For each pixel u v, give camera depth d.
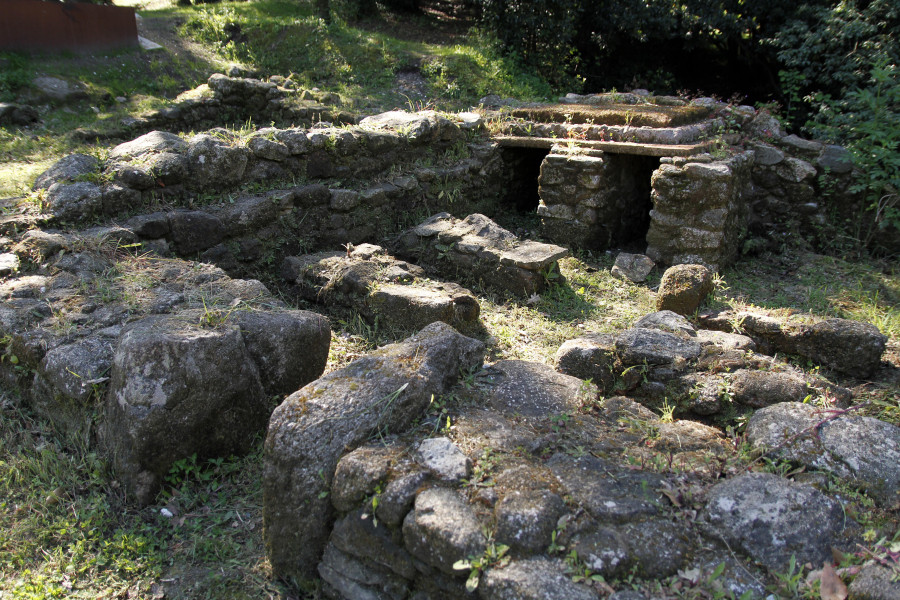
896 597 1.95
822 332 4.16
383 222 6.21
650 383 3.83
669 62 13.84
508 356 4.52
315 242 5.74
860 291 5.57
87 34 9.74
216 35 11.52
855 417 2.85
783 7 11.27
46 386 3.42
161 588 2.73
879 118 6.60
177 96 9.41
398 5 14.19
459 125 7.17
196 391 3.06
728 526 2.31
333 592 2.59
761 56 12.41
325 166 5.93
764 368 3.75
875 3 9.49
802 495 2.38
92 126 7.76
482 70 10.84
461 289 4.82
